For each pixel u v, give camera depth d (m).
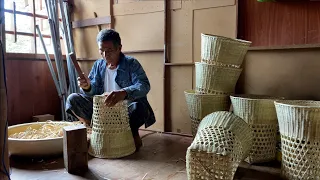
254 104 1.87
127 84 2.23
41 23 3.21
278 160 2.00
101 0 3.18
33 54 2.99
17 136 2.09
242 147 1.58
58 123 2.41
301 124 1.57
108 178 1.62
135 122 2.25
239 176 1.72
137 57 3.03
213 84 2.16
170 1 2.76
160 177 1.64
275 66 2.35
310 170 1.58
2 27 1.25
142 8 2.93
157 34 2.86
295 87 2.28
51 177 1.64
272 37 2.33
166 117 2.88
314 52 2.18
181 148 2.27
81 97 2.23
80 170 1.74
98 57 3.29
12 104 2.82
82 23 3.33
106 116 1.98
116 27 3.13
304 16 2.20
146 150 2.21
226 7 2.48
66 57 3.32
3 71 1.17
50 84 3.22
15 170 1.75
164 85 2.84
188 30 2.69
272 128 1.95
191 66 2.70
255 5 2.38
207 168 1.45
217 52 2.11
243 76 2.49
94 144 2.03
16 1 2.88
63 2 3.28
